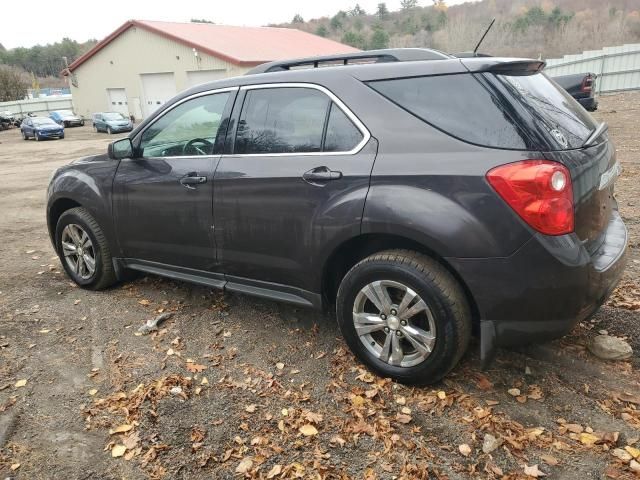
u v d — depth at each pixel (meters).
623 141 11.55
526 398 3.00
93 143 26.36
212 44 34.03
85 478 2.57
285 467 2.59
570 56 26.47
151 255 4.24
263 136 3.50
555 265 2.63
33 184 12.68
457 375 3.22
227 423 2.93
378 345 3.23
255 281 3.69
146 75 36.94
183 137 3.94
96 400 3.16
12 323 4.18
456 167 2.75
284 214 3.35
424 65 2.98
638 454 2.56
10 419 3.00
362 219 2.99
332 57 3.56
